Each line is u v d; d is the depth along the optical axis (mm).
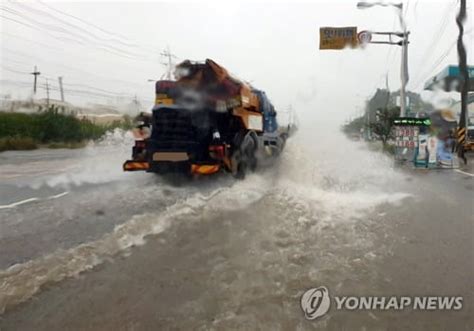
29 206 5441
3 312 2574
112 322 2438
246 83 9008
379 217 4852
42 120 25125
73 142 25953
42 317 2506
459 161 12461
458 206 5508
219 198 5699
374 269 3215
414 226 4469
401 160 12102
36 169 10203
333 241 3889
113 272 3166
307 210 5055
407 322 2439
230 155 7582
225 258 3426
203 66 7852
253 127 8906
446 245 3816
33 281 3014
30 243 3881
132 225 4414
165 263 3334
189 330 2332
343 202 5629
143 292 2814
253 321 2422
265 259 3400
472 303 2674
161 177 7824
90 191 6539
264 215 4773
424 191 6809
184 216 4758
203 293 2791
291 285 2906
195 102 7676
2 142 20703
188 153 7363
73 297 2760
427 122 12070
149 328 2363
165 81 7828
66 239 3992
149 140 7527
